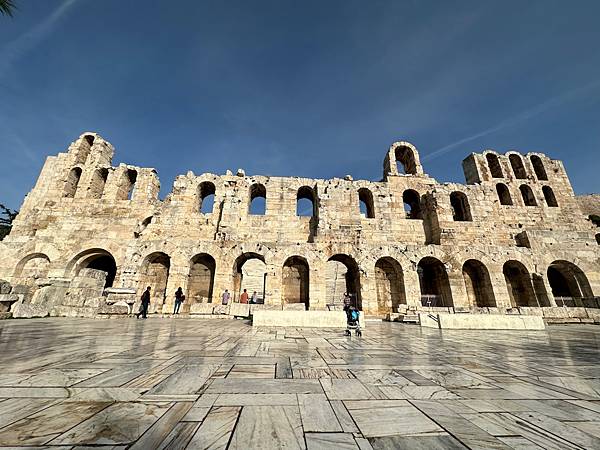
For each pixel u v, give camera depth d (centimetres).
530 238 2655
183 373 476
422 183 3156
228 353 671
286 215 2948
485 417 321
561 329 1570
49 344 755
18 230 2948
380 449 246
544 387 441
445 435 275
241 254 2509
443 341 985
